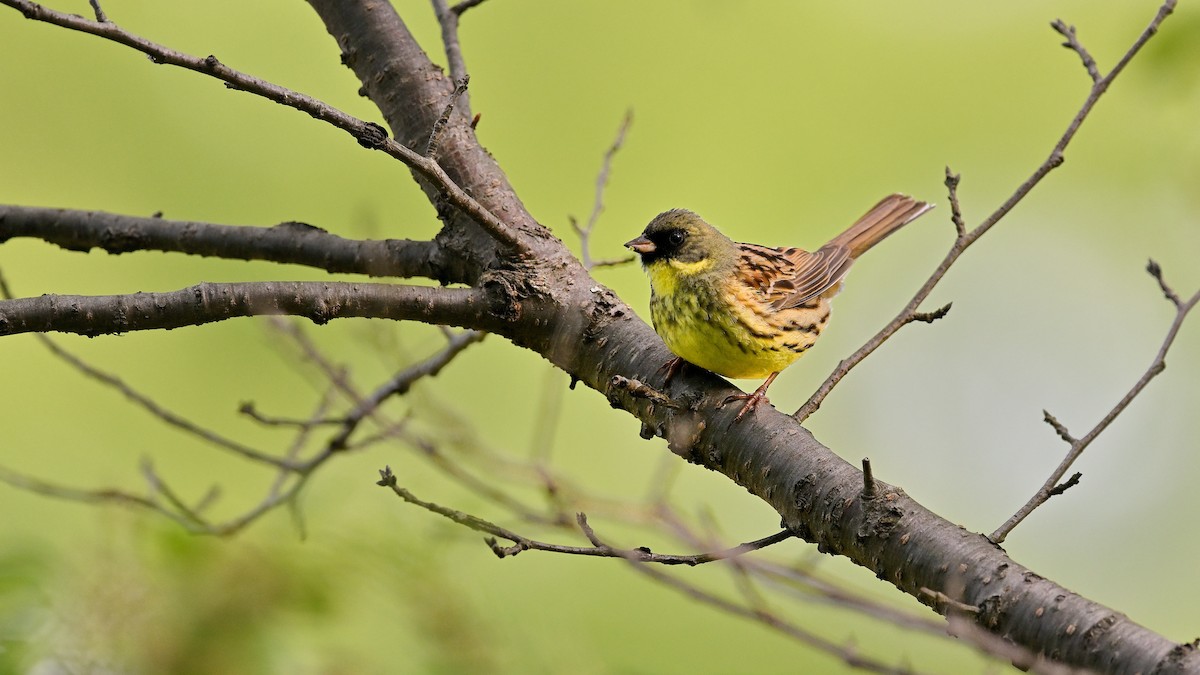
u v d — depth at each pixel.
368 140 7.03
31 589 7.17
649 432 8.19
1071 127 7.84
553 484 9.78
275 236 9.21
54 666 6.93
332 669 7.39
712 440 7.80
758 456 7.55
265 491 13.94
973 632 5.93
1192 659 5.72
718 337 9.90
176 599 7.39
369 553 8.05
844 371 7.75
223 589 7.53
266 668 7.27
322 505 8.40
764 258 10.38
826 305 10.97
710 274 9.91
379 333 11.22
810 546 10.17
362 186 16.22
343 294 7.72
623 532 12.76
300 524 8.14
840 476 7.14
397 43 9.41
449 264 8.78
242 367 14.70
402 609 7.86
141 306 7.33
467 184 8.80
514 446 15.12
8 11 15.93
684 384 8.05
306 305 7.62
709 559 6.93
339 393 10.91
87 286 15.12
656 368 8.18
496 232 7.95
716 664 11.62
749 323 9.82
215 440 9.67
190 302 7.37
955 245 7.87
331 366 11.30
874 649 12.17
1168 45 11.31
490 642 7.98
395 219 16.16
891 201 12.27
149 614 7.24
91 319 7.27
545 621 9.07
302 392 14.66
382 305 7.86
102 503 8.37
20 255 15.02
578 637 9.48
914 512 6.82
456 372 15.45
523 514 9.46
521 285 8.24
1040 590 6.26
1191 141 15.47
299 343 10.34
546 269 8.38
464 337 9.80
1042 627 6.16
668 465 10.41
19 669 6.86
